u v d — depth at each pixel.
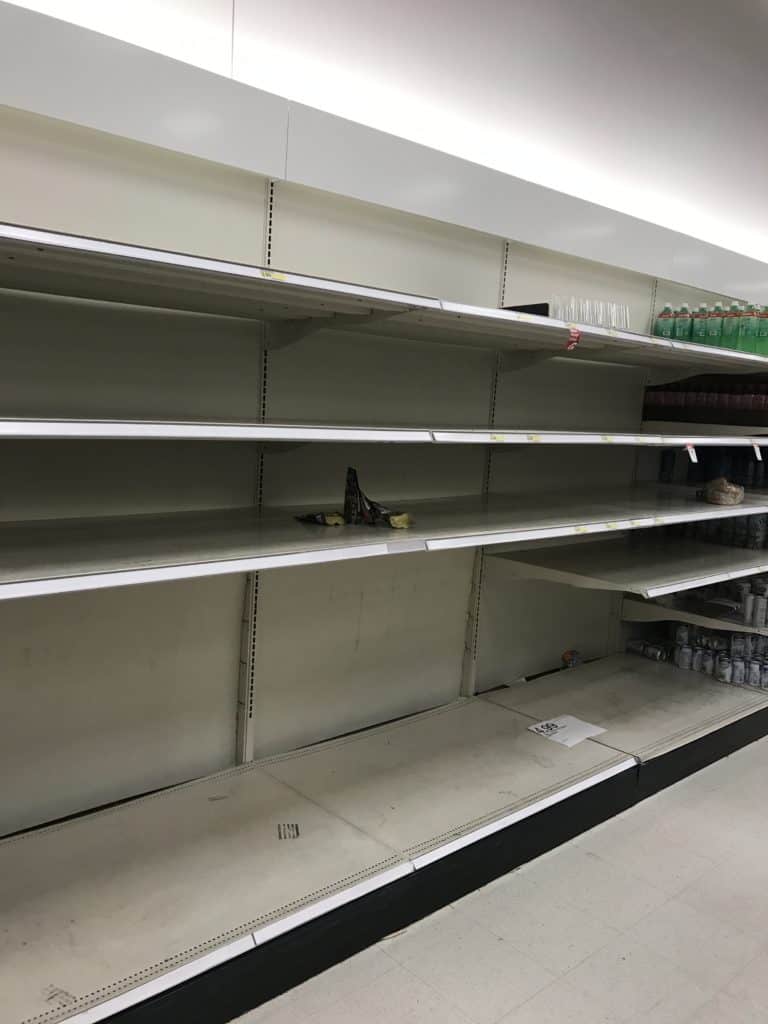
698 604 3.79
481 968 1.88
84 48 1.74
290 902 1.80
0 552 1.64
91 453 2.07
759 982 1.89
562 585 3.59
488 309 2.10
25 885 1.80
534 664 3.54
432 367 2.84
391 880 1.94
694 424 3.67
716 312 3.42
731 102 3.69
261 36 2.21
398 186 2.41
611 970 1.90
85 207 1.89
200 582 2.33
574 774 2.54
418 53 2.56
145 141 1.86
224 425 1.62
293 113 2.12
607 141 3.26
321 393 2.52
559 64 2.96
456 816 2.23
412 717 2.94
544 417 3.34
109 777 2.23
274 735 2.59
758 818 2.66
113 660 2.18
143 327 2.09
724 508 3.19
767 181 4.18
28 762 2.07
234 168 2.10
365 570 2.75
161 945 1.63
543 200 2.89
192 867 1.91
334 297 1.83
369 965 1.86
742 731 3.21
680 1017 1.76
